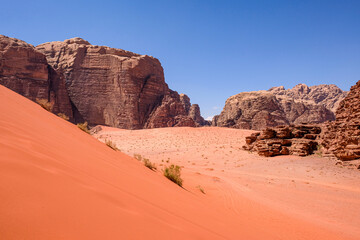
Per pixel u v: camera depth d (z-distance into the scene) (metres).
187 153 58.19
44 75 115.44
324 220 13.55
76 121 124.56
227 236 4.29
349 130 36.94
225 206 11.26
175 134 92.31
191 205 5.83
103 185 2.93
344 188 24.94
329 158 39.84
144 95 130.88
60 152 3.76
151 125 121.50
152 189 5.12
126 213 2.34
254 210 12.15
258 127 147.50
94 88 128.38
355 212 16.25
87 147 6.48
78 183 2.45
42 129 5.28
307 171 34.19
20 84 107.62
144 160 12.50
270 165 39.41
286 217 11.98
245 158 47.53
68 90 127.69
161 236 2.21
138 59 132.75
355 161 33.84
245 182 26.56
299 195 21.23
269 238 6.60
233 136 87.88
